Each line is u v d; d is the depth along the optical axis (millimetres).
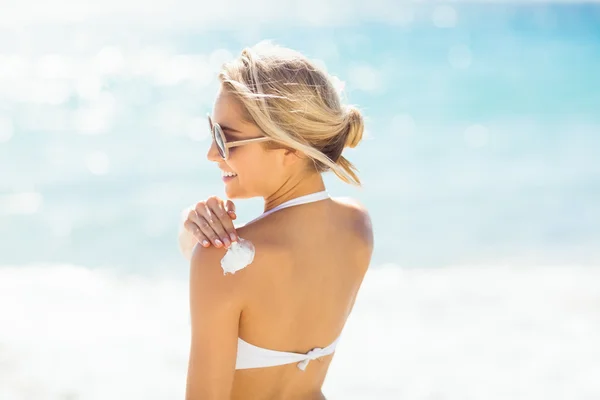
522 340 7062
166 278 9195
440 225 11602
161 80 23688
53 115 18953
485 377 6223
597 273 9320
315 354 2203
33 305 8031
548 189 13695
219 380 2082
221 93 2092
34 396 5715
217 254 2021
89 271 9398
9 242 10469
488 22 41750
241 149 2068
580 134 18641
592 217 12008
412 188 13648
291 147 2062
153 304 8148
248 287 2027
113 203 12273
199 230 2068
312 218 2146
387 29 37719
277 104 2004
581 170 15102
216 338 2053
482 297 8422
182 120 18734
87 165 14594
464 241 10859
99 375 6145
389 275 9391
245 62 2053
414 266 9758
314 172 2170
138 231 11016
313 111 2045
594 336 7129
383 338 7141
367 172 14727
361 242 2303
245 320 2094
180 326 7418
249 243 2031
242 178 2129
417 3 52094
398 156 16172
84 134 17125
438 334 7258
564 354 6707
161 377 6164
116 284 8898
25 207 11992
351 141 2213
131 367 6348
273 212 2129
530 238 11008
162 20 36375
